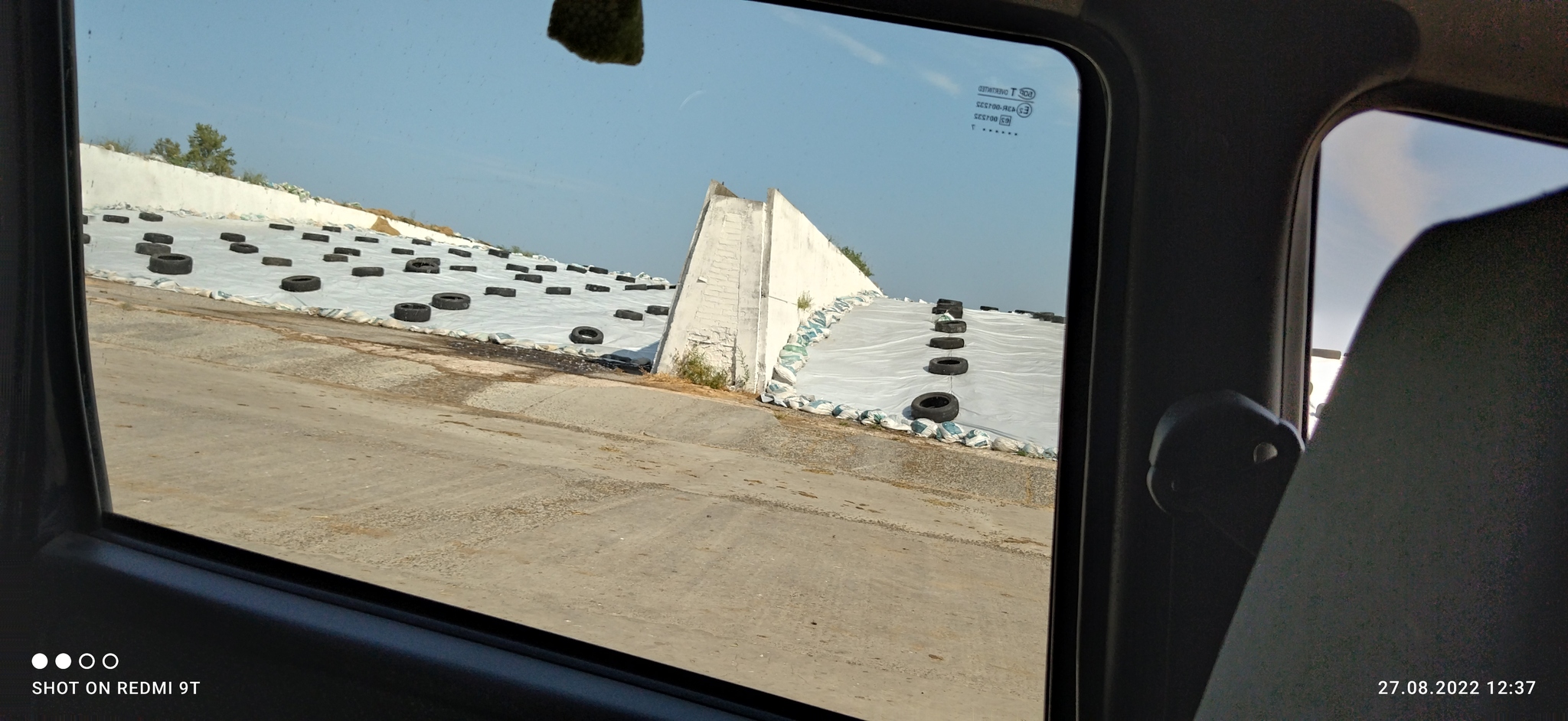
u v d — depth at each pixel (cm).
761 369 1201
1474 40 106
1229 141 113
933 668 172
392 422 559
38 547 161
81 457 172
